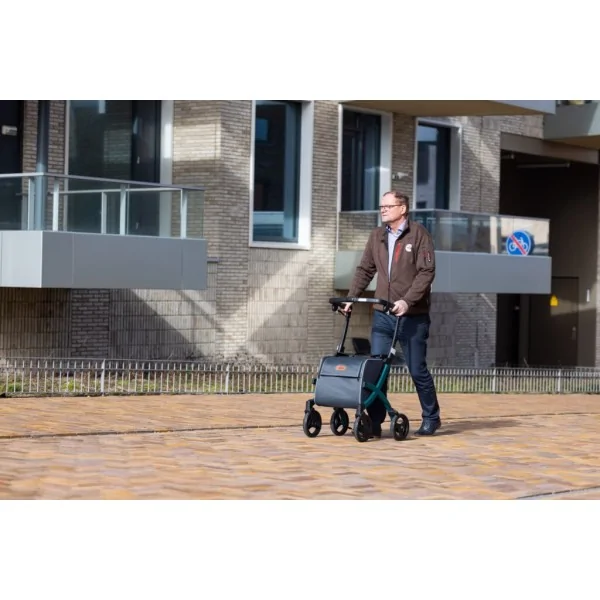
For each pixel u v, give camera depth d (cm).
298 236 3516
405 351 1444
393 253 1411
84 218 2531
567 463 1248
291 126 3506
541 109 3803
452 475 1142
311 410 1423
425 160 4056
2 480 1061
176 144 3250
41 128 2822
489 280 3647
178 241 2686
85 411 1734
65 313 2858
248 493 1023
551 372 3166
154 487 1041
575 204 5078
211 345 3228
